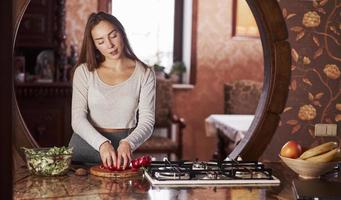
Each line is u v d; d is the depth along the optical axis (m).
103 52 1.84
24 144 1.87
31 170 1.70
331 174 1.89
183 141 4.96
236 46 5.03
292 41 2.13
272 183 1.69
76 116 1.85
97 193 1.50
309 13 2.14
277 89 2.10
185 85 4.89
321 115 2.19
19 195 1.46
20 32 3.89
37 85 3.77
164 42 4.98
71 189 1.54
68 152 1.73
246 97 4.75
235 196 1.52
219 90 5.02
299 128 2.17
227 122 3.96
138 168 1.74
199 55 4.93
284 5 2.11
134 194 1.50
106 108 1.88
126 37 1.89
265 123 2.10
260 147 2.09
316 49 2.16
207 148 5.03
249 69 5.08
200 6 4.88
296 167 1.81
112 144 1.89
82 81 1.88
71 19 4.41
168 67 5.02
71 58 4.11
